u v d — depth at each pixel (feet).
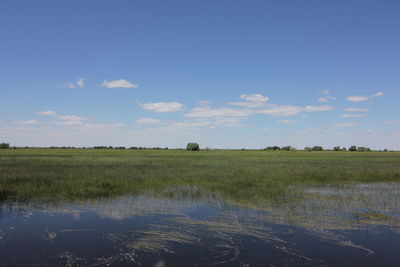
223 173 74.79
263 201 43.55
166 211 37.17
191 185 57.82
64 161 111.14
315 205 41.11
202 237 27.45
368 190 54.80
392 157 192.13
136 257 22.63
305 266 21.31
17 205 39.55
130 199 44.52
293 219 33.68
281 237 27.73
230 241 26.45
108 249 24.21
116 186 54.29
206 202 42.73
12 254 22.98
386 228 30.68
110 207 39.04
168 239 26.76
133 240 26.37
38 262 21.52
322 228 30.53
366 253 23.97
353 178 71.97
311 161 135.33
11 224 31.07
